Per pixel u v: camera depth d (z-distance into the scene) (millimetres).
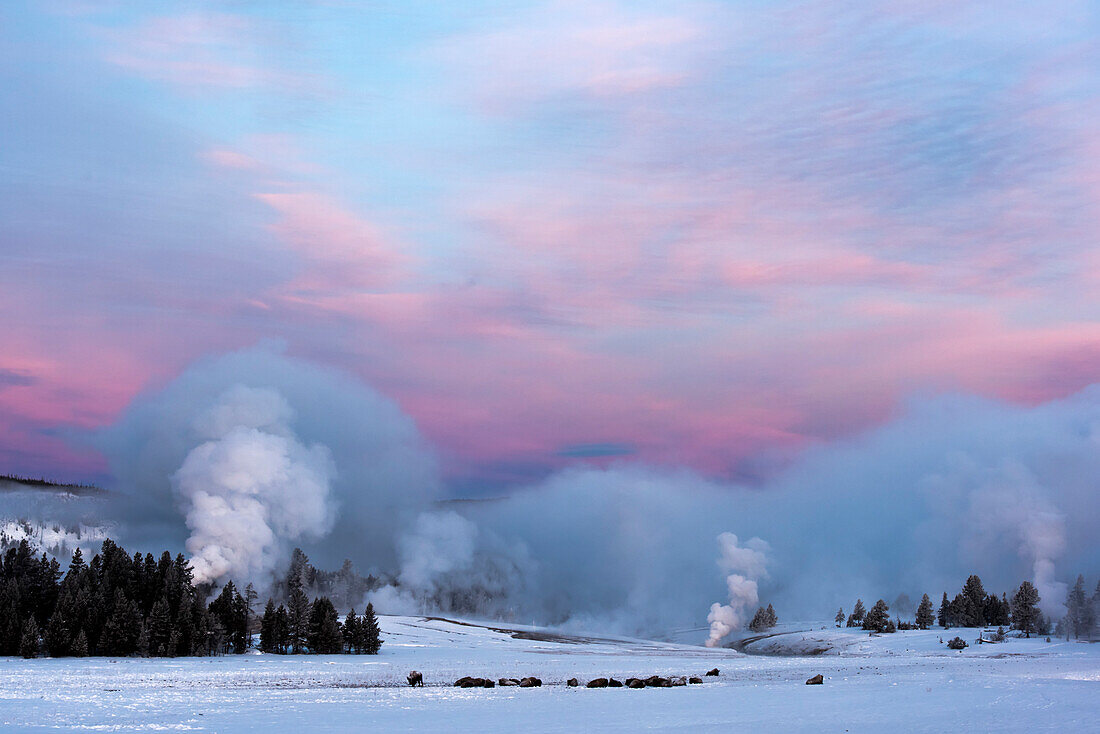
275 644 192500
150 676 125125
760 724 68812
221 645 187375
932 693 93188
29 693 98188
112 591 199375
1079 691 93625
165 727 68688
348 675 132875
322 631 193125
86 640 168875
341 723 71625
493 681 117688
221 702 89688
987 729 62688
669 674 142750
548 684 119688
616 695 98812
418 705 87125
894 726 65750
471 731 66375
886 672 140750
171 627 177625
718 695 97125
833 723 68625
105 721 72375
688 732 64938
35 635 167000
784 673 144500
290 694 99625
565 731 66125
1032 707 77062
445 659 182250
